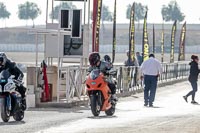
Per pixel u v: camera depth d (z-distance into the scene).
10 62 33.59
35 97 45.25
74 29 52.97
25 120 34.94
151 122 33.16
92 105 37.44
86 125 31.97
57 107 45.22
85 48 53.56
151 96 48.75
